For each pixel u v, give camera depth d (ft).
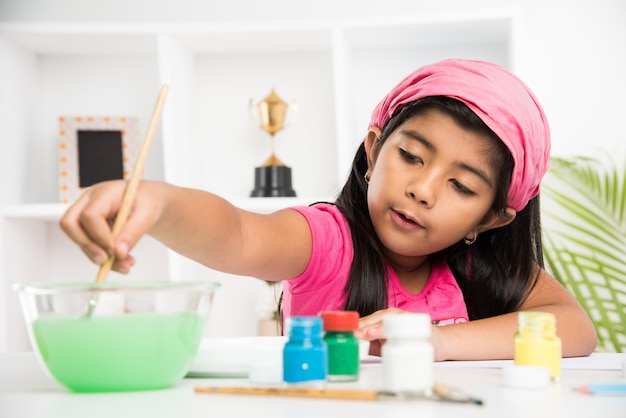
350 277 4.06
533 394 2.10
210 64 9.13
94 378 2.15
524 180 4.07
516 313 3.70
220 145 9.14
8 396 2.15
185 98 8.73
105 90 9.20
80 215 2.23
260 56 9.13
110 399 2.05
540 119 4.13
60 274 9.08
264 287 8.41
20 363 3.10
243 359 2.51
